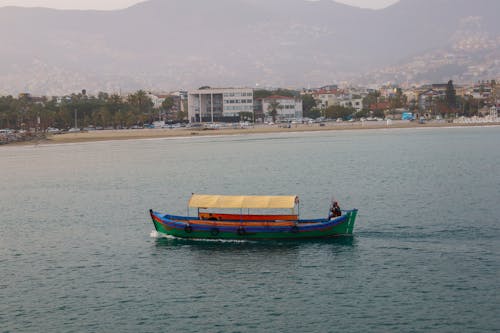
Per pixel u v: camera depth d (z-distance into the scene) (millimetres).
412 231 77625
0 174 167125
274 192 116188
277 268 63781
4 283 61906
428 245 70688
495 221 82250
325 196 109000
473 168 146625
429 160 169750
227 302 55125
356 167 155375
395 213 89875
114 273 64188
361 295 55594
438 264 63344
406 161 168250
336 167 156375
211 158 194000
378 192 111562
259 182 131000
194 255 69312
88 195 120250
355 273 61438
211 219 77125
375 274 60938
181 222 75875
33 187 136750
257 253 69188
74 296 57781
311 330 49031
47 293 58750
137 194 118750
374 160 173375
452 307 52344
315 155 194750
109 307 54844
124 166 176500
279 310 53000
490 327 48625
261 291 57500
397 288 56969
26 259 70625
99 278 62750
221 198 77000
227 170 156625
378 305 53281
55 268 66688
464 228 78625
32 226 90125
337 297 55375
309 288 57844
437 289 56375
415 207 94500
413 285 57562
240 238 74312
